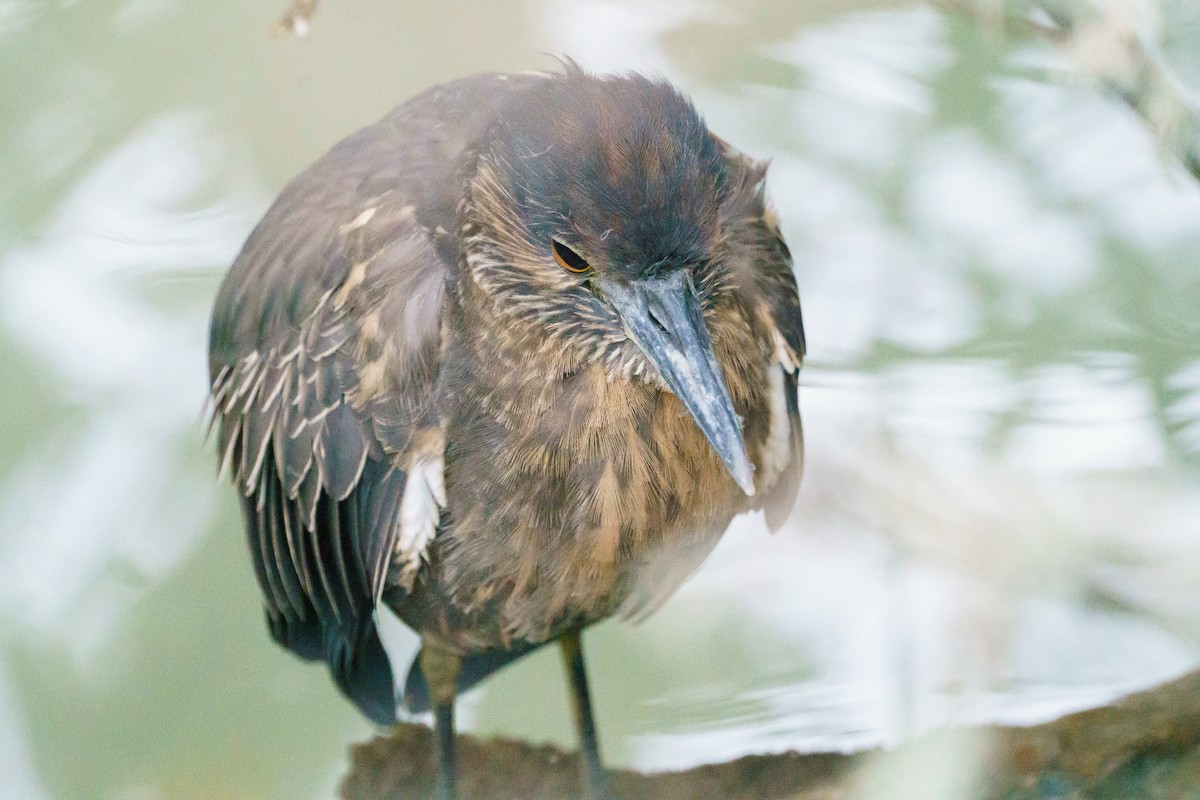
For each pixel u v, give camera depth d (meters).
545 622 4.79
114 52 4.96
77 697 4.92
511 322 4.75
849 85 4.96
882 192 4.95
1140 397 4.86
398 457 4.76
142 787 4.91
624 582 4.79
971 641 4.70
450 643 4.81
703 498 4.77
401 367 4.75
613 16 4.95
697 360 4.72
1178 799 4.71
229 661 4.93
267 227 4.81
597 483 4.76
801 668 4.84
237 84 4.94
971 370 4.87
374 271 4.76
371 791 4.83
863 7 4.96
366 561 4.78
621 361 4.74
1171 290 4.90
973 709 4.70
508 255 4.74
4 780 4.92
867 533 4.76
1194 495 4.78
